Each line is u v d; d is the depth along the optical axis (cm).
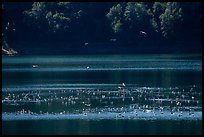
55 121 18125
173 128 16950
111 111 19575
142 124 17488
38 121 18138
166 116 18588
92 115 18950
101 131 16700
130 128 17000
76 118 18525
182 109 19712
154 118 18325
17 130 16925
